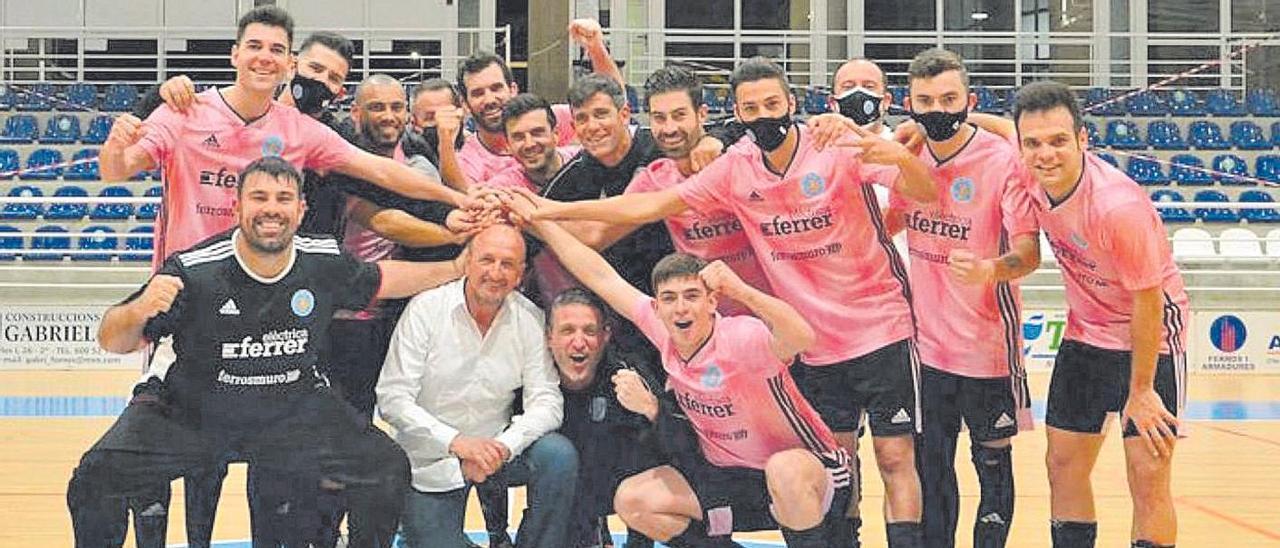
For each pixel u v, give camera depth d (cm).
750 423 401
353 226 457
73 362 1123
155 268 416
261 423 376
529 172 440
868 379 416
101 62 1584
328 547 397
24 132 1455
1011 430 428
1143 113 1505
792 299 415
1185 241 1180
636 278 439
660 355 424
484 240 388
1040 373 1107
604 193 433
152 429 370
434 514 405
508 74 459
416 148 461
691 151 416
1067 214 395
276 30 393
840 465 408
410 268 388
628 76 1537
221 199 403
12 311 1118
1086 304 413
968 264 390
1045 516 568
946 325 425
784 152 404
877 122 440
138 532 408
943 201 417
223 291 360
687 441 416
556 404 405
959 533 536
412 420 395
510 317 407
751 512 412
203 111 400
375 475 380
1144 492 407
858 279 413
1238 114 1505
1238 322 1138
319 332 375
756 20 1598
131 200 1084
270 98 406
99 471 366
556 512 402
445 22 1602
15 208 1284
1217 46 1580
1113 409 413
